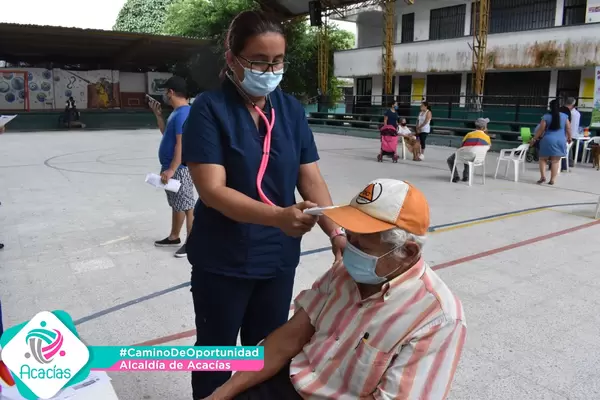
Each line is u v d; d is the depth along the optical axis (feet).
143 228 20.06
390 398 5.12
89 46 82.53
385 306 5.39
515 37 59.57
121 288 14.08
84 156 43.62
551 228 20.62
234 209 6.17
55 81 89.40
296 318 6.48
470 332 11.72
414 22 78.59
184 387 9.59
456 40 66.08
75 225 20.47
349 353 5.49
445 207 24.40
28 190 27.66
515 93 66.28
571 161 40.01
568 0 61.16
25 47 81.61
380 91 82.84
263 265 7.01
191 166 6.59
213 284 7.07
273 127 6.84
